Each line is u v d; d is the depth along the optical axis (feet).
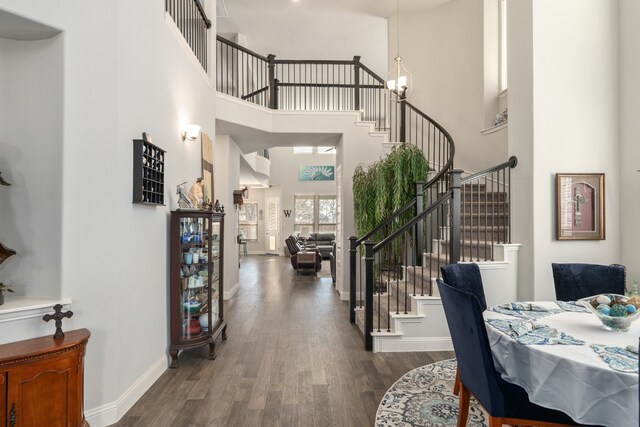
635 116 10.98
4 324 6.72
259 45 27.73
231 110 17.74
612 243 11.46
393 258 17.06
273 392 9.09
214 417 7.97
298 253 29.53
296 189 47.03
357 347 12.27
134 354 8.75
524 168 11.68
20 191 7.53
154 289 9.87
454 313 6.58
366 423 7.72
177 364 10.66
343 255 20.02
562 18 11.41
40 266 7.49
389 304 13.00
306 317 16.15
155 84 9.98
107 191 7.93
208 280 11.35
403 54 22.44
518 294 11.87
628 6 11.14
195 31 14.85
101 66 7.90
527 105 11.51
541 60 11.32
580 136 11.41
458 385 8.82
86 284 7.66
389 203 17.04
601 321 6.39
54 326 7.25
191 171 13.12
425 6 21.66
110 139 7.98
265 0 21.63
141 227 9.14
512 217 12.28
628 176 11.19
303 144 22.95
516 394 5.87
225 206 20.12
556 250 11.34
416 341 11.91
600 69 11.46
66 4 7.54
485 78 19.03
